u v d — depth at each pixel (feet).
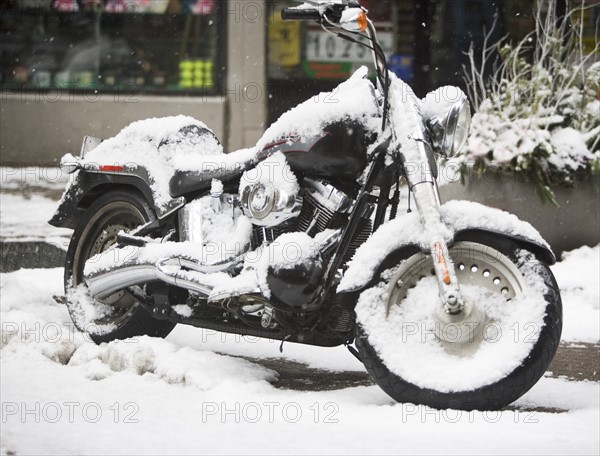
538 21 40.22
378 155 21.17
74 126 63.16
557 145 36.96
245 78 63.16
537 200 36.88
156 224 24.97
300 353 25.80
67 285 27.17
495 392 19.22
